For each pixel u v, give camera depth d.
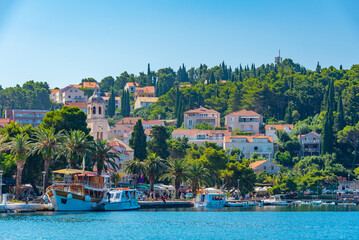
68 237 132.75
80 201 177.12
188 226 156.75
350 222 177.62
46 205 172.88
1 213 163.88
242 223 168.25
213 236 141.50
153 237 137.38
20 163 181.75
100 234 138.25
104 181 190.50
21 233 134.50
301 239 140.50
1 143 196.38
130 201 192.00
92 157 196.00
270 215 196.50
